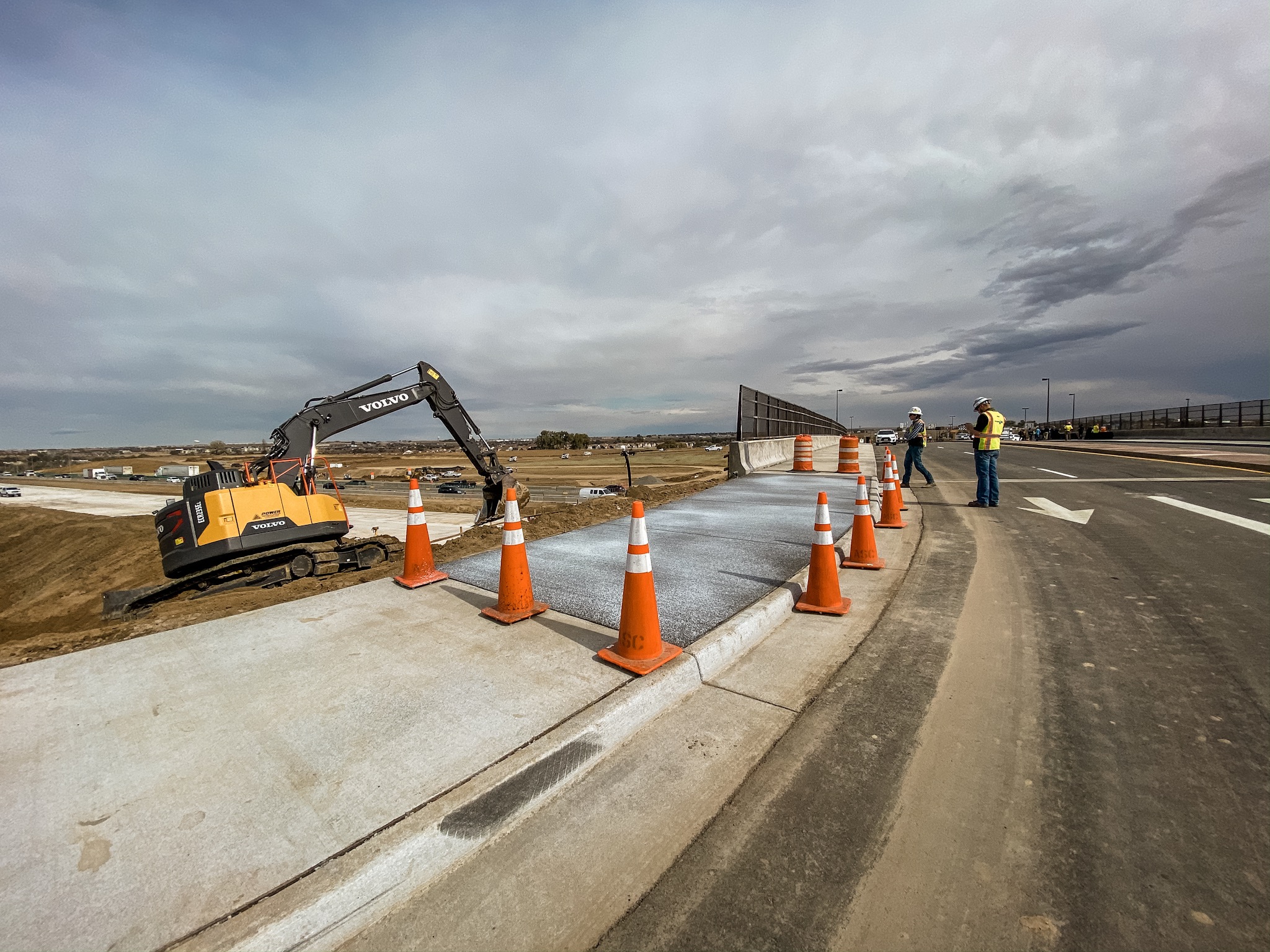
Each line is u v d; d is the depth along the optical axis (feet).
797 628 13.52
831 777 7.88
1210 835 6.60
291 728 8.98
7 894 5.85
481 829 6.75
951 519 27.71
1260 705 9.51
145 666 11.48
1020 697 10.00
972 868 6.23
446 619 13.73
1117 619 13.65
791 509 29.04
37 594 86.74
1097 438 147.13
